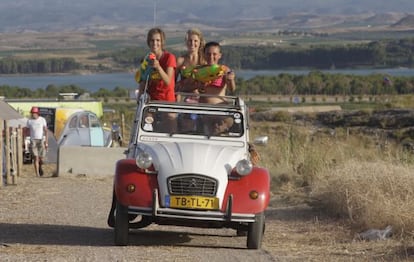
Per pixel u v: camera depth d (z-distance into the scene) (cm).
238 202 1822
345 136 5431
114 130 4891
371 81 19438
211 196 1809
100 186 3441
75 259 1647
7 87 16488
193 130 1995
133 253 1750
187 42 2064
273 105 15400
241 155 1925
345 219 2400
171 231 2228
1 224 2272
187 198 1805
